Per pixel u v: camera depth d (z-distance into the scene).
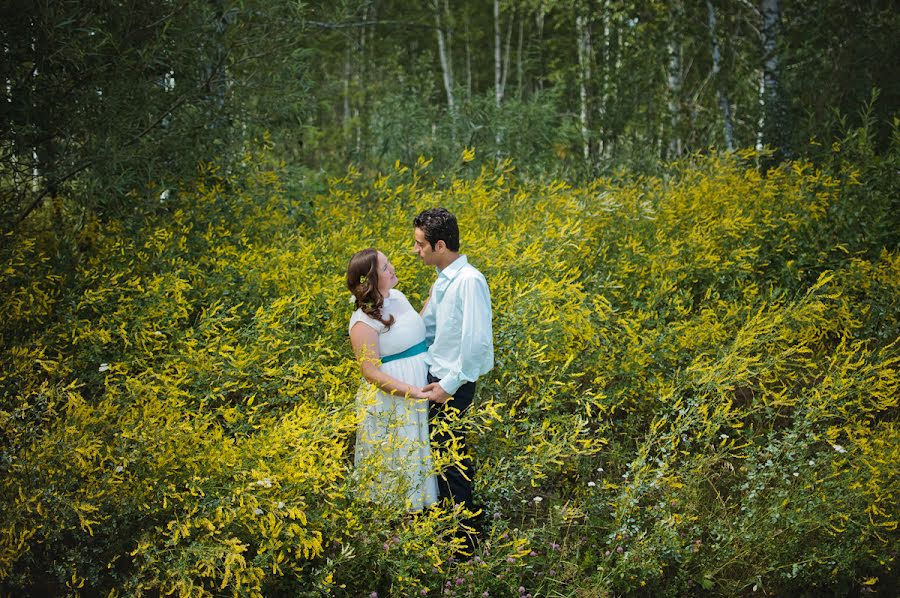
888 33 6.79
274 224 4.78
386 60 13.62
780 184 5.18
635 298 4.37
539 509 3.28
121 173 4.43
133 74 4.38
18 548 2.46
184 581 2.37
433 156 7.55
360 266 2.85
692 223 4.95
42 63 4.10
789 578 2.80
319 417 2.78
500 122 7.61
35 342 3.38
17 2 3.91
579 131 8.29
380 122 8.34
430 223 2.83
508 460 3.14
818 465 2.95
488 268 3.96
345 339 3.60
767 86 7.45
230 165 5.01
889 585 2.85
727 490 3.33
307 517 2.61
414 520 2.72
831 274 4.20
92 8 4.23
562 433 3.28
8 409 3.02
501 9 13.48
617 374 3.68
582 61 9.59
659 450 3.13
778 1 7.75
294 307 3.65
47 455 2.56
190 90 4.71
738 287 4.41
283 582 2.67
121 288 3.62
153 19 4.48
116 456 2.70
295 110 5.54
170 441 2.61
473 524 2.95
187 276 4.06
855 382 3.15
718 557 2.86
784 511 2.84
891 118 6.61
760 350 3.78
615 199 4.96
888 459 2.84
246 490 2.54
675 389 3.47
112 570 2.68
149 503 2.63
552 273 4.08
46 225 4.48
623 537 2.84
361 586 2.72
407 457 2.75
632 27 8.80
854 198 4.83
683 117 9.07
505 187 5.78
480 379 3.39
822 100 6.93
